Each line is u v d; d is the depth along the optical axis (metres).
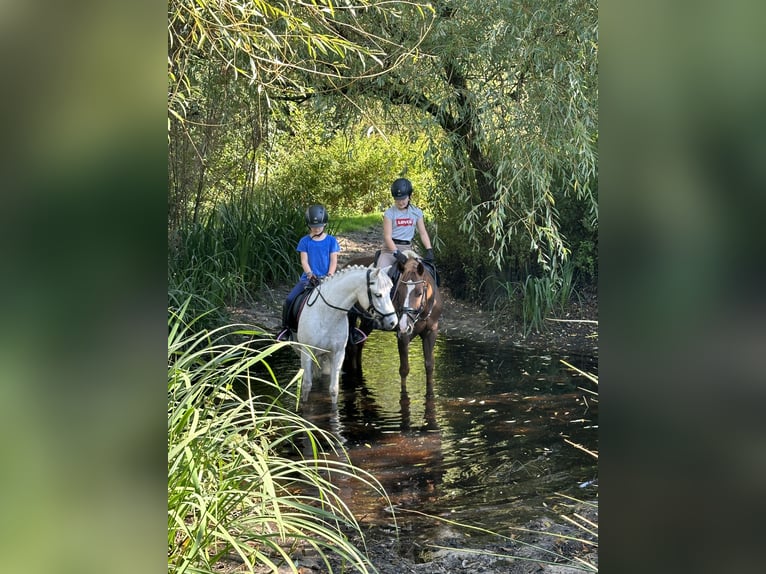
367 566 3.58
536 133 8.49
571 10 7.95
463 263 12.05
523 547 3.79
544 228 8.93
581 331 10.08
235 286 11.60
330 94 9.29
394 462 5.44
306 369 7.25
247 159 12.48
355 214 19.61
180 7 2.88
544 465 5.31
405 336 7.64
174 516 2.47
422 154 10.81
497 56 8.62
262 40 3.30
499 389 7.64
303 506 2.86
